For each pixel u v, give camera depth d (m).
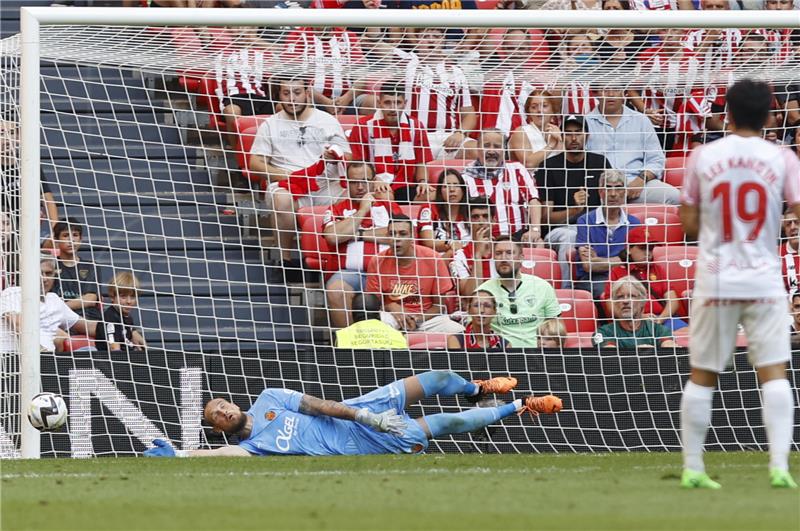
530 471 22.38
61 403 27.89
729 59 34.66
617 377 31.78
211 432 30.84
